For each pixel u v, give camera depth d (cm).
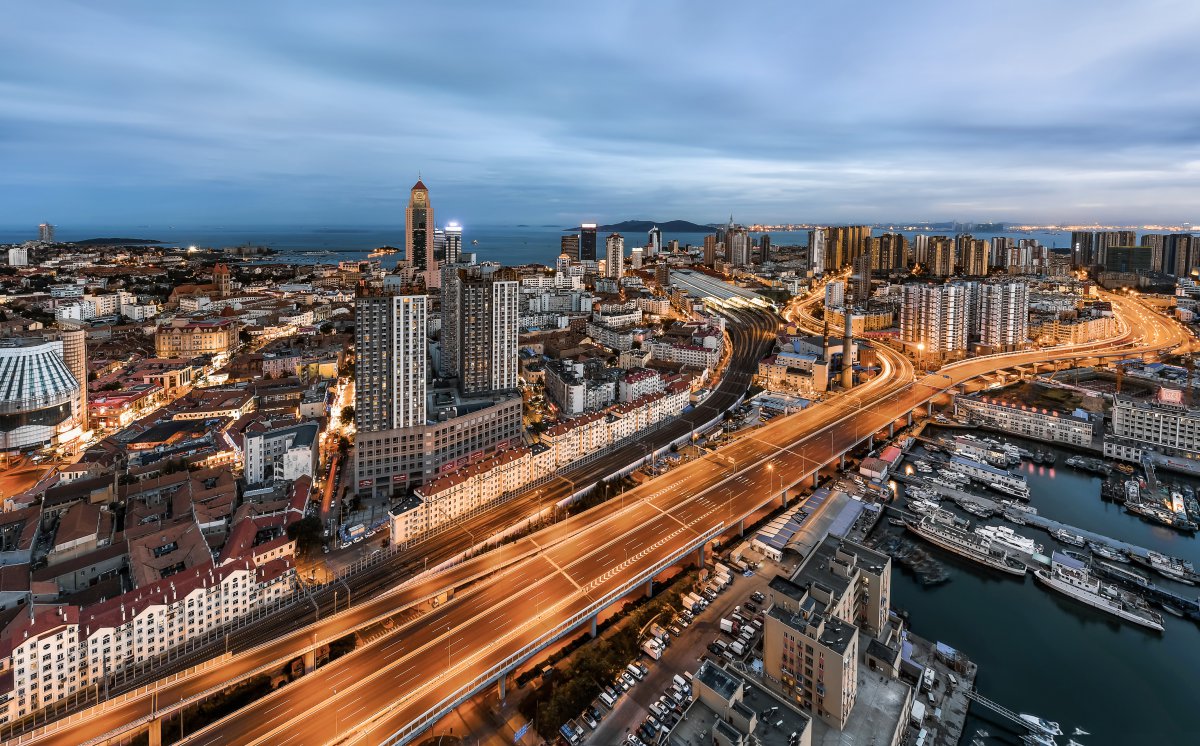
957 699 16788
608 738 15388
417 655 16588
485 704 16588
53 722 14912
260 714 14712
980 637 19550
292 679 16912
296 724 14438
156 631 17262
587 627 19275
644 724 15600
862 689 15750
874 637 18175
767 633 15950
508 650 16712
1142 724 16300
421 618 18012
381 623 18925
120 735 14162
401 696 15212
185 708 15550
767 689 13925
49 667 15488
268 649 17100
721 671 13988
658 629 19175
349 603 19788
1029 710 16750
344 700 15112
